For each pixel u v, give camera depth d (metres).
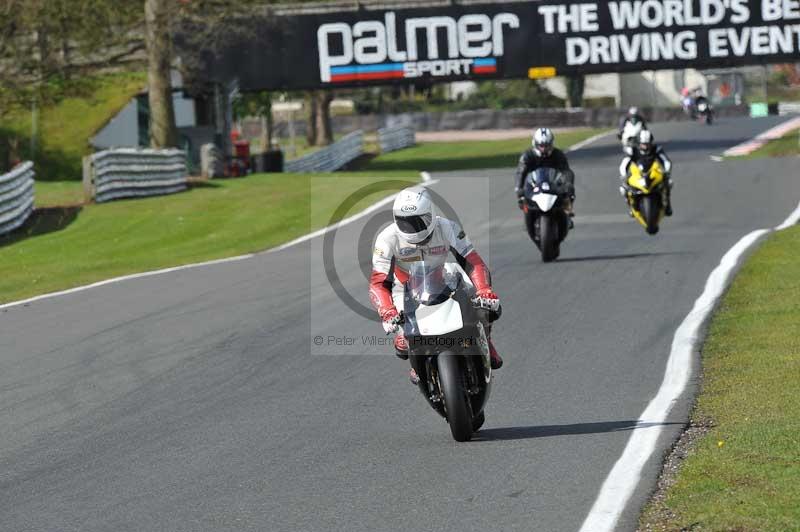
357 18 149.62
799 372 31.55
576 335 39.97
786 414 27.02
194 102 163.50
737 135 177.38
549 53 149.12
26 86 132.00
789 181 99.44
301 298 49.88
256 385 34.25
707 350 36.25
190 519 22.11
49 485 24.95
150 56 131.00
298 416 30.34
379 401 31.70
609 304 45.53
